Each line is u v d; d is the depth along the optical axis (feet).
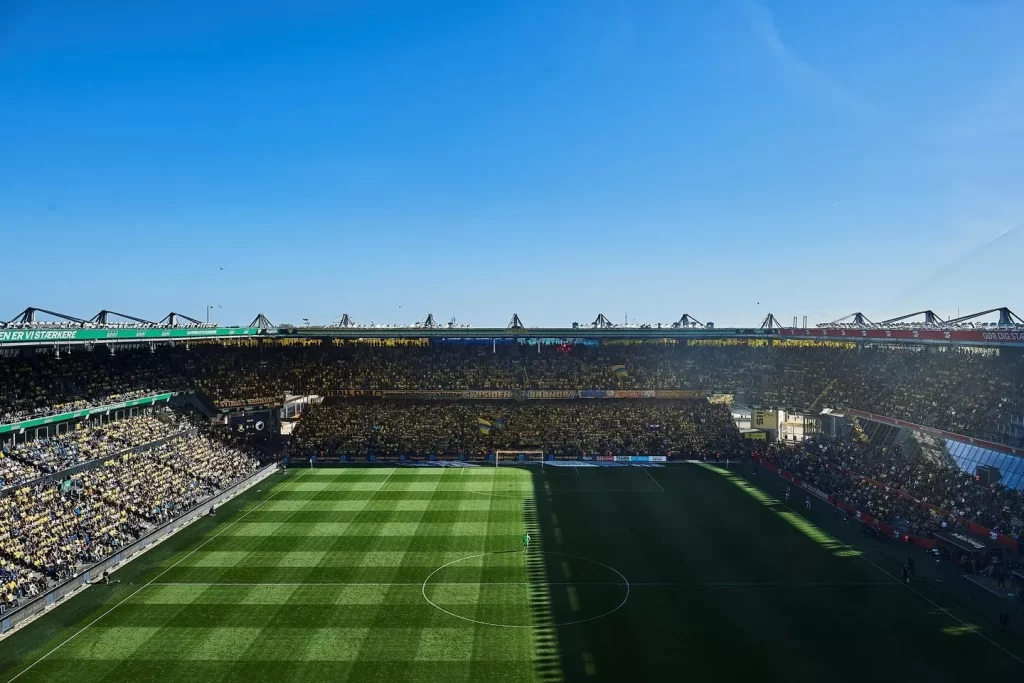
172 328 314.35
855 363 370.12
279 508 251.19
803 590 171.53
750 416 402.52
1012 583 174.40
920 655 136.98
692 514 242.37
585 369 416.46
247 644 143.23
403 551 201.67
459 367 416.67
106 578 178.70
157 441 295.07
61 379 293.02
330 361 416.05
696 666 132.87
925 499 235.81
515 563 191.11
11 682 128.06
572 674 130.00
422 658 136.77
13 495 209.67
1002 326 265.13
